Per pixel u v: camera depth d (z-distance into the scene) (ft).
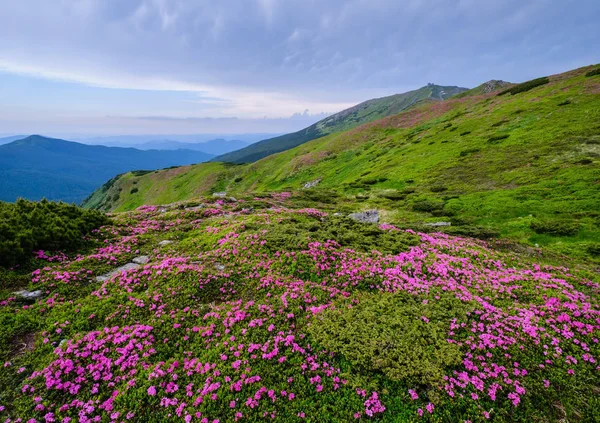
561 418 34.14
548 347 42.32
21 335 44.86
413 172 243.40
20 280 56.90
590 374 38.75
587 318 47.44
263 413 33.42
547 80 329.72
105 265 67.46
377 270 61.72
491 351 41.42
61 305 51.62
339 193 238.07
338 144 429.79
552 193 145.07
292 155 483.10
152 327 46.01
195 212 111.65
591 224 113.91
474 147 240.73
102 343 42.78
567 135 198.90
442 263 67.82
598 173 146.00
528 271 67.77
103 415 33.94
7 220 67.92
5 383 37.27
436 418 33.19
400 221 157.38
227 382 36.81
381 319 47.01
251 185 436.76
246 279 58.85
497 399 35.58
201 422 32.50
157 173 647.56
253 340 42.83
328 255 66.49
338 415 33.68
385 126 443.73
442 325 45.88
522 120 250.98
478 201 159.53
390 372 37.37
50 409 34.63
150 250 77.41
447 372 37.83
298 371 38.37
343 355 40.50
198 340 44.32
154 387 36.37
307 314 48.29
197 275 58.34
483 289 59.06
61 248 72.13
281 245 69.67
